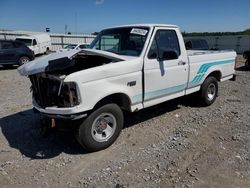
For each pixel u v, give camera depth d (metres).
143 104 5.20
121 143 4.89
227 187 3.51
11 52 16.41
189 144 4.79
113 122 4.71
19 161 4.33
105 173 3.90
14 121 6.16
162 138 5.08
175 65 5.67
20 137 5.27
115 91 4.54
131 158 4.32
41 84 4.48
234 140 4.93
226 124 5.76
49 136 5.27
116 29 5.73
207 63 6.65
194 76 6.29
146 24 5.43
